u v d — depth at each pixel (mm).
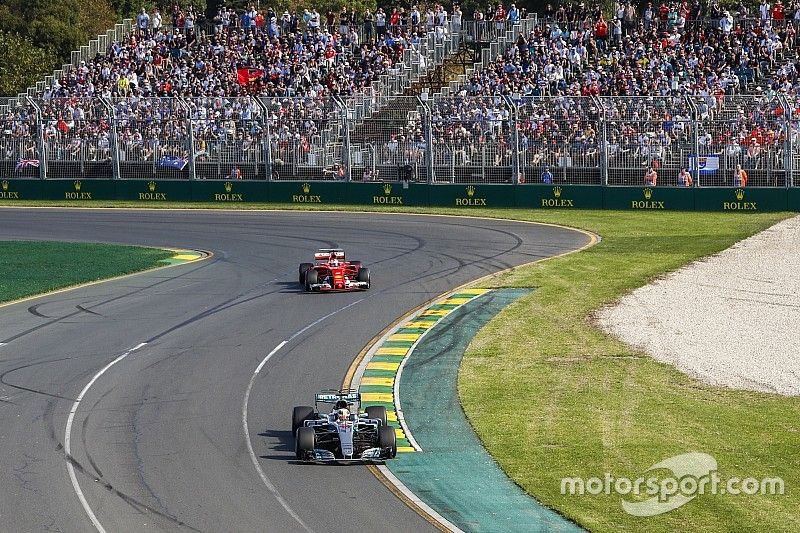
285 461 77125
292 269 148500
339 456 77500
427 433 83688
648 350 105875
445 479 73750
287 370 100438
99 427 84500
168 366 101562
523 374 99000
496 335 112500
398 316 120688
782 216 182625
